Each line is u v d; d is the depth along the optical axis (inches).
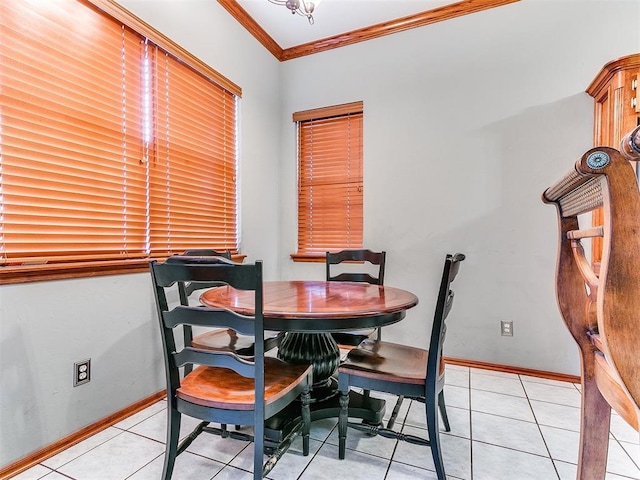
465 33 107.4
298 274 133.3
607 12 92.0
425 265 112.5
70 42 66.0
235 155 114.2
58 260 63.6
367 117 121.1
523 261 100.8
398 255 116.2
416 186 113.8
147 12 81.2
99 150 71.7
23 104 59.0
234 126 113.3
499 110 103.5
